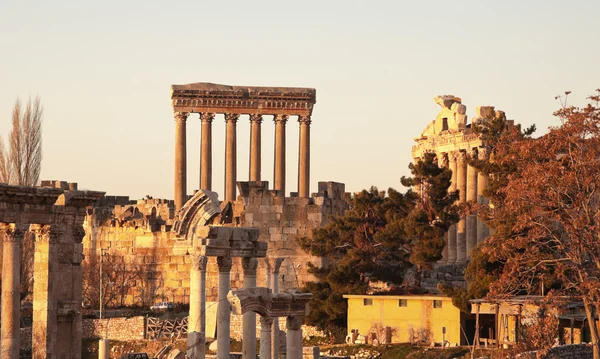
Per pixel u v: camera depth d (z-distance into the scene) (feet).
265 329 577.02
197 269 602.03
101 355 651.66
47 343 585.22
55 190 578.25
